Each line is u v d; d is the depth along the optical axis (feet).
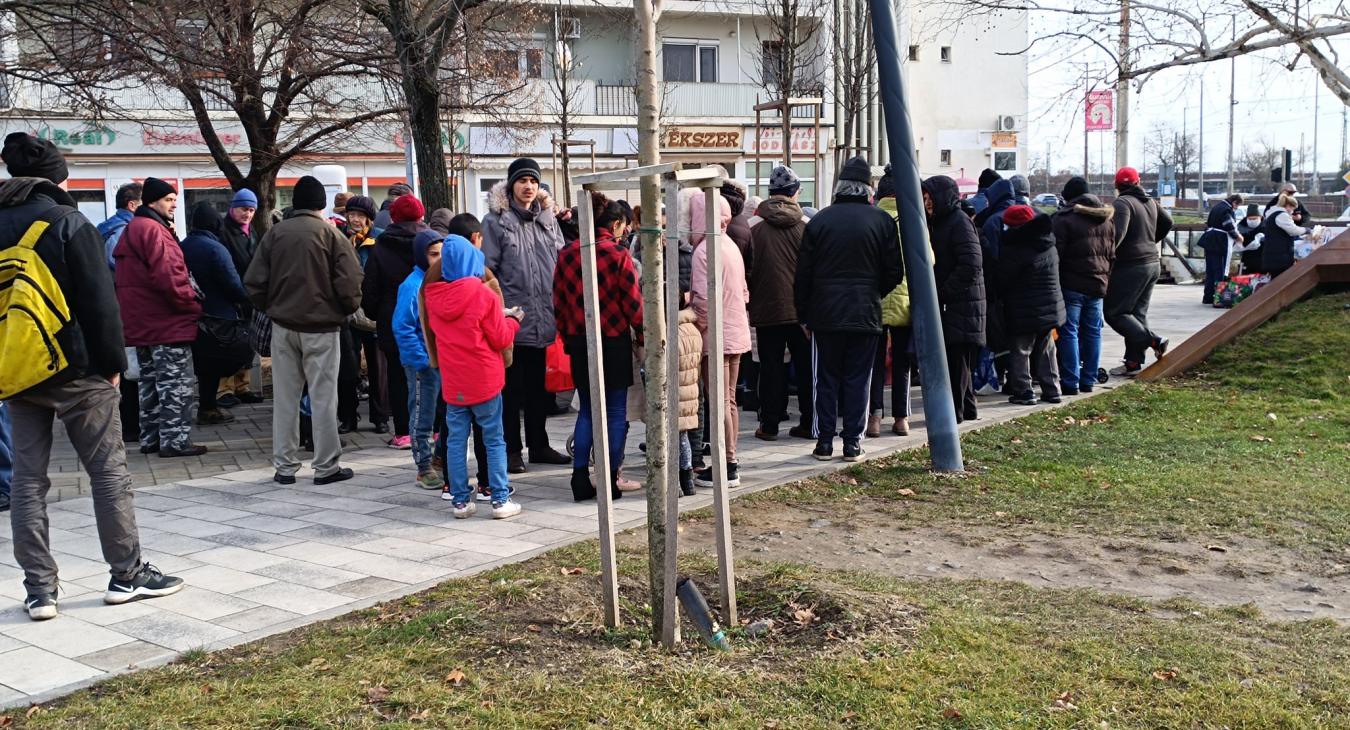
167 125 86.02
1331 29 37.06
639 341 24.82
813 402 31.99
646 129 14.74
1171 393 36.17
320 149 58.23
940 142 134.51
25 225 16.88
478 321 22.53
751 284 31.24
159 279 30.55
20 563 17.37
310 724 12.71
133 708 13.43
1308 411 32.63
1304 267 41.09
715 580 18.21
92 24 39.17
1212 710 12.63
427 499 25.62
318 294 26.86
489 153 102.63
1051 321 35.01
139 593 18.19
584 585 17.90
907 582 18.24
